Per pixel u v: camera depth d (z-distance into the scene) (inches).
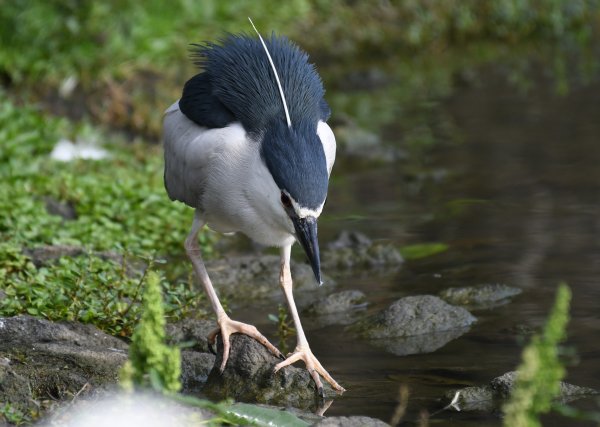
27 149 576.1
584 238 494.9
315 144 335.6
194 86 366.3
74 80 723.4
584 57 1048.8
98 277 382.0
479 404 315.9
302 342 344.2
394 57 1047.0
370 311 413.4
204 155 346.9
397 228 528.7
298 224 331.0
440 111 818.2
